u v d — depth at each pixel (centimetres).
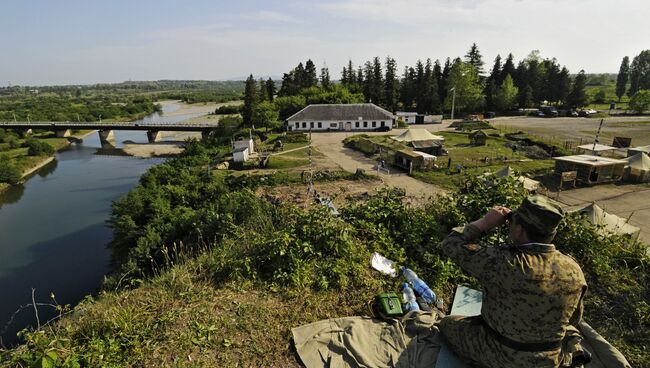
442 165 3444
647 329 388
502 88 8006
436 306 429
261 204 1128
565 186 2697
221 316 392
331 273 468
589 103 8906
